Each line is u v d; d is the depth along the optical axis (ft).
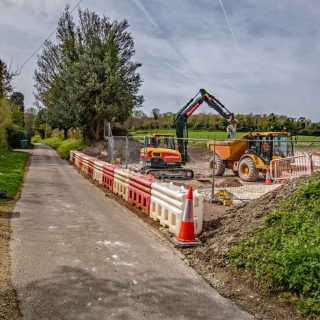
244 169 67.56
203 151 124.36
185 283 18.71
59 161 104.68
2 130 103.19
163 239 26.37
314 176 26.58
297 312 15.61
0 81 99.96
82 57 125.59
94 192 48.37
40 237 25.99
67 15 135.13
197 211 26.27
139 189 36.91
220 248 22.21
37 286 17.84
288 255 17.88
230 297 17.31
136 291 17.58
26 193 45.03
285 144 65.67
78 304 16.11
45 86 145.28
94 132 130.31
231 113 76.02
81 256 22.20
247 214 26.05
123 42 135.03
